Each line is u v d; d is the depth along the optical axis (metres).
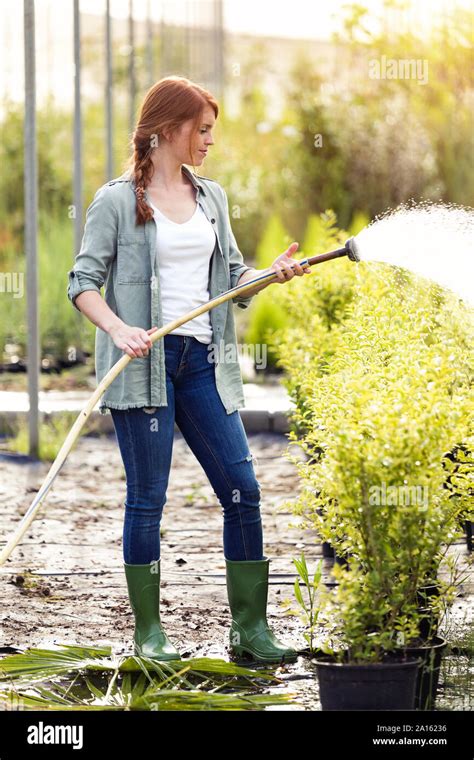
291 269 5.65
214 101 5.83
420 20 21.27
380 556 4.89
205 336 5.87
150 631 5.88
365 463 4.81
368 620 4.89
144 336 5.50
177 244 5.76
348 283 9.30
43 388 14.91
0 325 16.56
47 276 16.66
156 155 5.82
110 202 5.78
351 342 6.94
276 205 23.05
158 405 5.73
